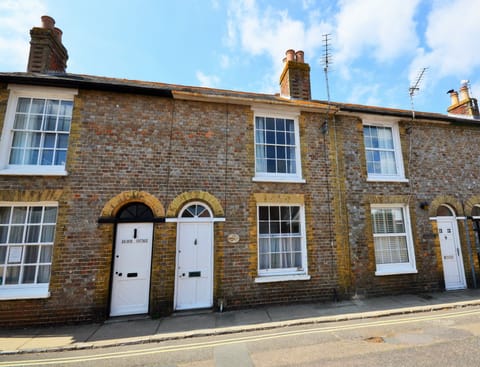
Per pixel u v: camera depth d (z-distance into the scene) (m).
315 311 6.11
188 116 7.08
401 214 8.12
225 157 7.08
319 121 8.00
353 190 7.73
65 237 5.82
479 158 9.13
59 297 5.57
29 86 6.30
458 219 8.42
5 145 6.02
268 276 6.72
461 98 11.20
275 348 4.35
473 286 8.03
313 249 7.09
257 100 7.32
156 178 6.55
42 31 7.41
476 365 3.59
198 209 6.79
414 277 7.62
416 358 3.83
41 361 4.07
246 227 6.81
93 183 6.18
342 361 3.82
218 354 4.20
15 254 5.70
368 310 6.12
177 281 6.31
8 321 5.30
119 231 6.26
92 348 4.50
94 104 6.55
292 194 7.27
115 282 6.05
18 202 5.79
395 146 8.55
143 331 5.15
